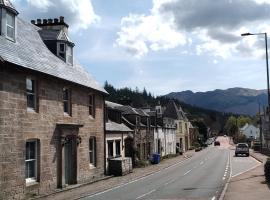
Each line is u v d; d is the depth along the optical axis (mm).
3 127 19609
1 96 19578
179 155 75625
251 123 176500
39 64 24188
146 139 54250
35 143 23266
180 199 20719
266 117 91625
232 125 196000
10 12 22719
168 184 28250
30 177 22859
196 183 28656
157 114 67188
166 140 70688
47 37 29703
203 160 58406
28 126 22125
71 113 28281
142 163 46656
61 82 26500
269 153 62844
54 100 25547
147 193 23422
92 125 32469
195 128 123875
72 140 28516
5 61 19594
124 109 49750
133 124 48688
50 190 24578
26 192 21625
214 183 28516
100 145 34344
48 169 24469
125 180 31688
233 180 29312
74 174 28312
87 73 33875
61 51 29922
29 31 28047
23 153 21406
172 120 79188
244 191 22938
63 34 30000
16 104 20922
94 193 24047
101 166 34375
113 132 39000
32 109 23062
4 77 19891
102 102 35375
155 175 36031
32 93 23031
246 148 69625
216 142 134875
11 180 20094
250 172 35781
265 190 23250
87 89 31297
